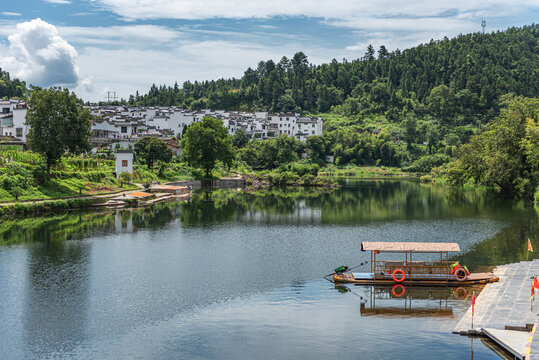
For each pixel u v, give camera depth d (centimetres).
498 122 13038
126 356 3541
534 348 3453
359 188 16188
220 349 3659
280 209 10594
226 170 19425
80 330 3969
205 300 4678
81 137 10894
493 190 14425
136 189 12950
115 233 7706
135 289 4969
